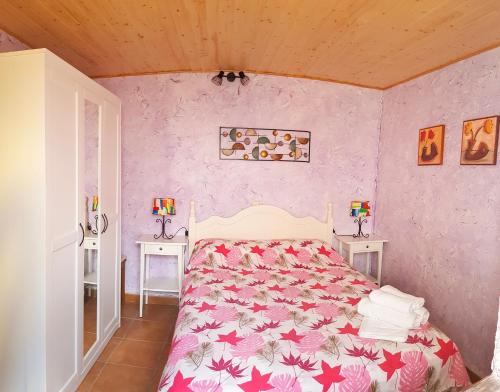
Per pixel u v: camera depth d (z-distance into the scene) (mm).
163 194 3391
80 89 2055
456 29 2117
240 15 2107
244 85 3361
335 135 3512
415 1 1848
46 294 1739
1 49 2230
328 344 1602
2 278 1755
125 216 3410
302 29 2279
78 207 2057
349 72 3133
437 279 2766
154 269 3447
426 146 2898
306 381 1377
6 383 1799
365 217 3635
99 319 2475
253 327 1764
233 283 2420
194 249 3184
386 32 2244
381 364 1481
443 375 1563
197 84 3330
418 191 3008
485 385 878
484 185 2342
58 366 1896
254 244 3059
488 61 2338
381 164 3543
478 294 2371
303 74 3309
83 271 2158
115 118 2666
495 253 2248
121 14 2080
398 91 3303
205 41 2525
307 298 2172
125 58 2855
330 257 3010
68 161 1934
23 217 1719
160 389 1406
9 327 1768
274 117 3414
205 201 3410
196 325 1778
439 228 2756
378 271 3393
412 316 1767
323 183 3527
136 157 3357
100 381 2221
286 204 3490
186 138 3359
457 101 2598
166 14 2092
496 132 2232
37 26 2217
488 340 2281
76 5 1963
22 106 1693
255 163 3426
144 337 2785
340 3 1915
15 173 1713
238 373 1393
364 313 1903
